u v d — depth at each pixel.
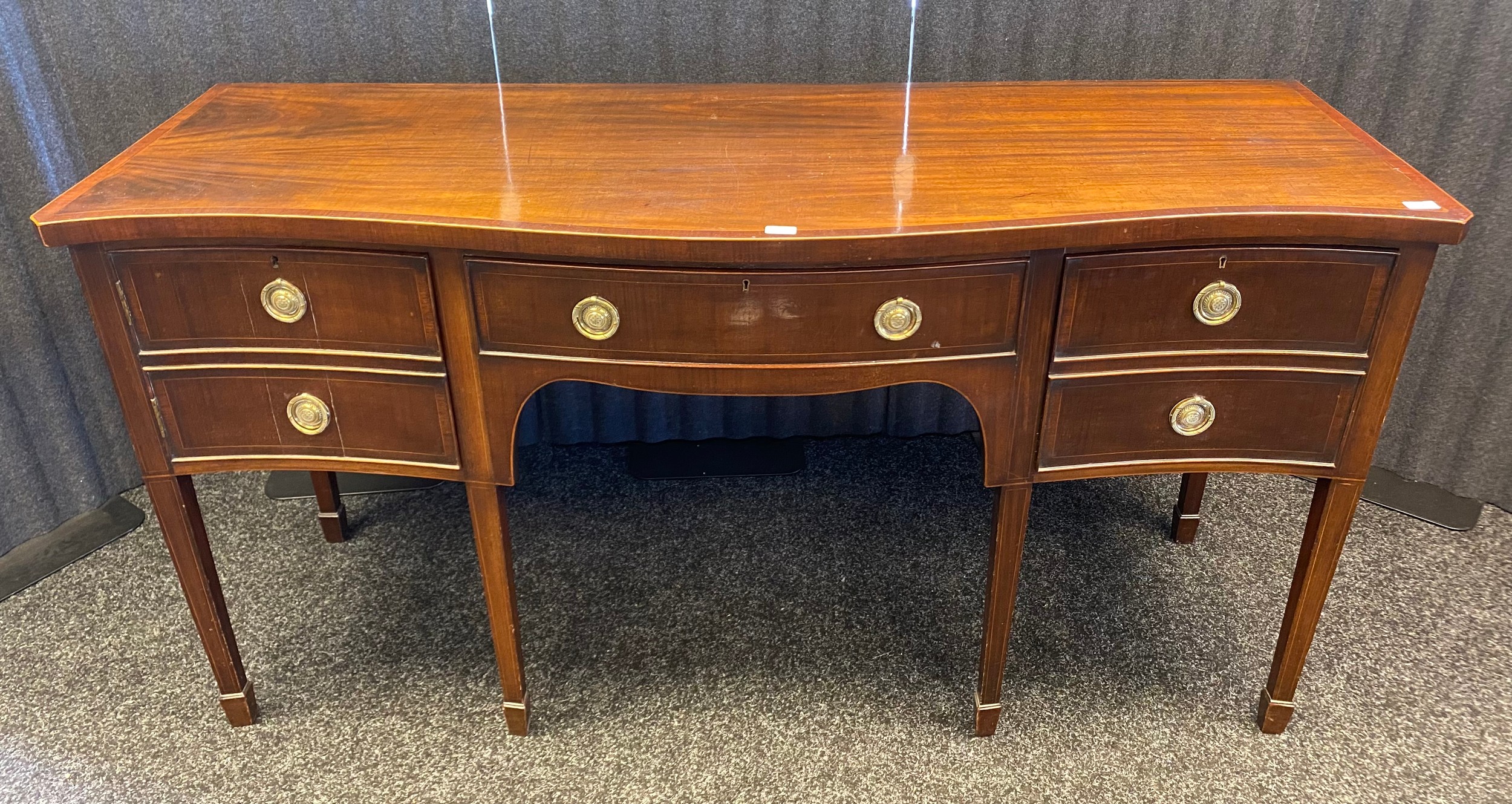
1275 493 2.06
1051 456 1.35
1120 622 1.77
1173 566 1.88
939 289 1.23
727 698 1.63
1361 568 1.87
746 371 1.28
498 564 1.43
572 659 1.70
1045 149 1.39
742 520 1.99
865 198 1.24
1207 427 1.34
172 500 1.40
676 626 1.76
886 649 1.71
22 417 1.87
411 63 1.85
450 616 1.79
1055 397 1.31
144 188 1.27
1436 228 1.17
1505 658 1.69
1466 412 1.94
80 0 1.72
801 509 2.02
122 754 1.54
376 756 1.54
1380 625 1.75
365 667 1.69
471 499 1.39
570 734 1.57
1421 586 1.83
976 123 1.48
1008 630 1.48
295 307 1.26
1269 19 1.84
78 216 1.20
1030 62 1.88
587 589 1.83
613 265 1.21
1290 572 1.87
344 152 1.38
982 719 1.54
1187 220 1.18
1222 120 1.48
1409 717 1.59
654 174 1.31
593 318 1.25
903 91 1.61
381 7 1.79
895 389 2.13
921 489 2.07
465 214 1.20
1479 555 1.89
